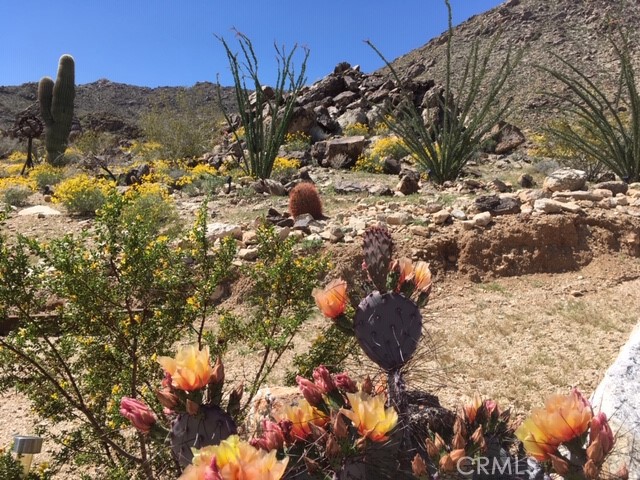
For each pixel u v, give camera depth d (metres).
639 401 2.50
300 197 10.61
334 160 19.27
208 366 1.76
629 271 8.62
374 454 1.69
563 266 8.80
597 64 58.00
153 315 4.38
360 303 1.98
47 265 4.06
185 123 24.16
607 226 9.28
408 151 19.86
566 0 77.94
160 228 10.22
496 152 21.50
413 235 9.03
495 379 5.48
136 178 16.91
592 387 5.30
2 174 24.98
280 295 4.73
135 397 3.88
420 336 2.01
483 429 1.77
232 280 7.69
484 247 8.84
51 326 4.20
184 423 1.74
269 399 3.31
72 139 42.47
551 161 17.06
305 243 8.02
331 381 1.85
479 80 15.30
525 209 9.65
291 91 17.28
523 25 75.81
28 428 5.16
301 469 1.69
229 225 9.83
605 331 6.66
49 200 14.35
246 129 16.98
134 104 97.88
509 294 8.03
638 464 1.98
